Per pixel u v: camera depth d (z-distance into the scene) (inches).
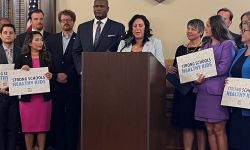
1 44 164.7
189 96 149.9
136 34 139.1
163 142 141.6
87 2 203.9
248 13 124.6
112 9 200.4
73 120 170.6
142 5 196.9
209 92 130.3
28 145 155.1
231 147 125.2
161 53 141.9
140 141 100.7
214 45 133.8
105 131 102.7
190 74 132.7
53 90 160.4
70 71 167.2
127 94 101.9
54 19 205.2
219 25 132.4
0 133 154.4
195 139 162.4
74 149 171.9
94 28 157.1
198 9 189.5
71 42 170.7
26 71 148.5
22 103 151.6
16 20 205.5
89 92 103.8
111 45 151.0
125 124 101.7
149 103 100.7
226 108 130.1
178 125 153.9
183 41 191.3
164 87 144.2
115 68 102.9
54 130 171.0
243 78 120.2
